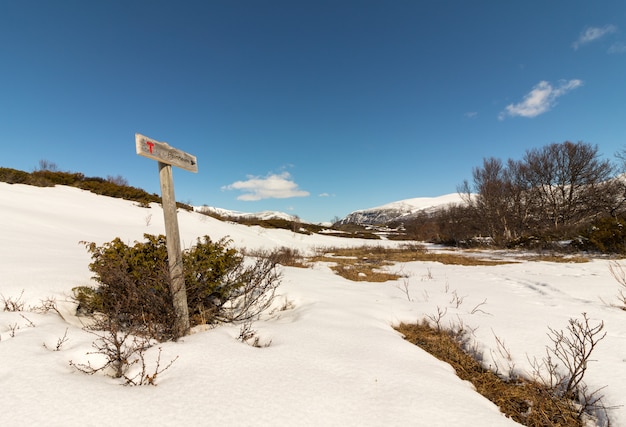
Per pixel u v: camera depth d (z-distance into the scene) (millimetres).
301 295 5297
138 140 2779
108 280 3420
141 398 1968
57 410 1775
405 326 4277
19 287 3871
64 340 2697
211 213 29422
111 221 15109
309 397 2121
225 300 4301
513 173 30281
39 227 9562
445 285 6945
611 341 3297
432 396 2250
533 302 5195
